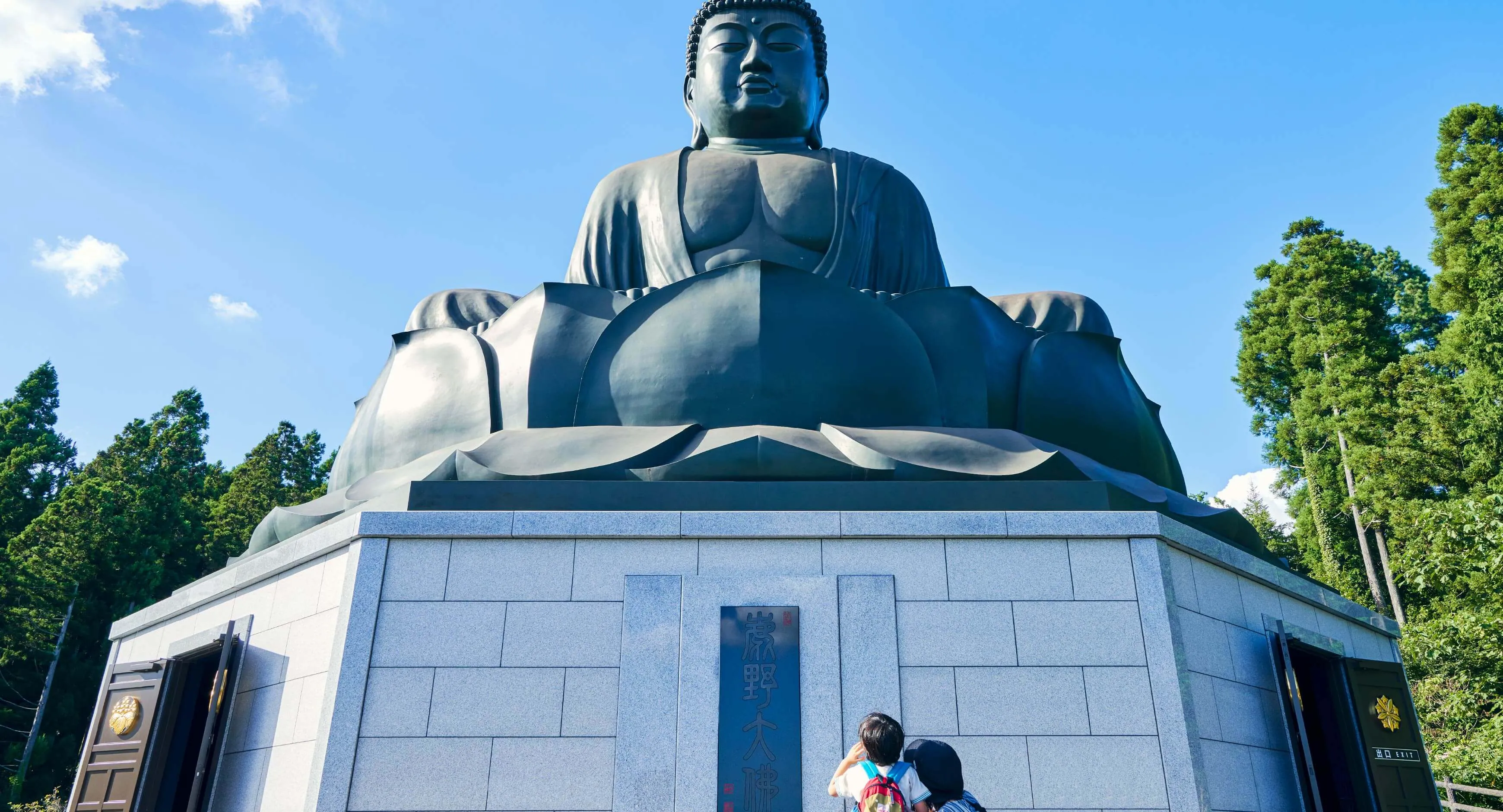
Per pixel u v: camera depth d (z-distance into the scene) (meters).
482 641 8.58
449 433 11.63
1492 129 33.34
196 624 11.14
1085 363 12.51
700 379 10.91
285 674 9.22
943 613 8.71
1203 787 8.11
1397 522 30.45
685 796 8.00
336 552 9.34
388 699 8.37
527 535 8.94
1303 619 11.07
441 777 8.10
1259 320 41.59
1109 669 8.52
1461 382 29.91
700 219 13.66
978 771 8.16
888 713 8.32
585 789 8.07
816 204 13.84
